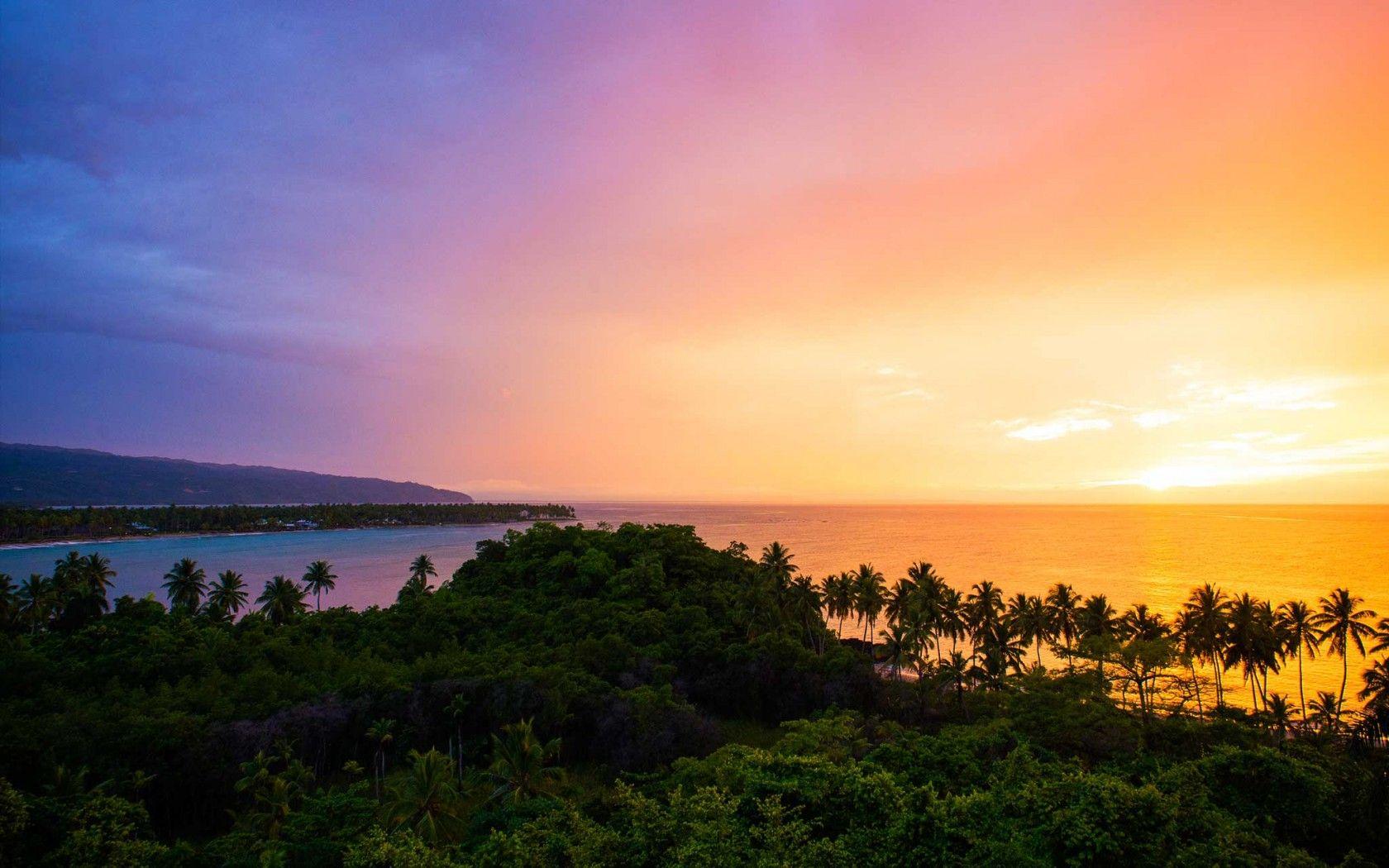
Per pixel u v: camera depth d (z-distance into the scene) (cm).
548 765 6400
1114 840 2641
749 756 4131
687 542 11769
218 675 6650
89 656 7394
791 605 9544
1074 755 5366
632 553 11206
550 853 3033
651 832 2973
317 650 7762
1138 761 4375
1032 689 6569
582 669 7344
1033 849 2717
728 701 7762
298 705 6166
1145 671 6938
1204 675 9956
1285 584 19450
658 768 5397
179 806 5322
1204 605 7888
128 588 18712
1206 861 2569
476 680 6712
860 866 2775
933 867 2688
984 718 6944
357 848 2977
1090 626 8688
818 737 5228
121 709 5678
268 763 5353
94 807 3441
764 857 2697
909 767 4338
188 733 5400
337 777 6153
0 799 3169
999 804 3078
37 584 9675
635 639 8331
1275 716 6488
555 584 10269
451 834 4397
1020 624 8819
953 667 7669
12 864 3098
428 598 9888
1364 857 3275
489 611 9375
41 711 5878
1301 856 2647
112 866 3147
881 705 7638
